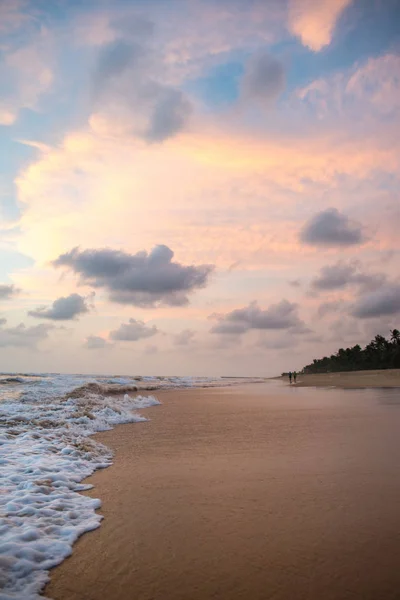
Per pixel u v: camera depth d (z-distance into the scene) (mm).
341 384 45469
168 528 4297
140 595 3062
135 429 11492
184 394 31516
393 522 4359
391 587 3117
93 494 5496
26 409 13961
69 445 8648
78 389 25281
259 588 3125
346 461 7035
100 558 3664
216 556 3658
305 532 4129
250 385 54094
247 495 5305
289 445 8555
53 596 3064
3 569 3414
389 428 10773
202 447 8570
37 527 4324
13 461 7164
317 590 3084
